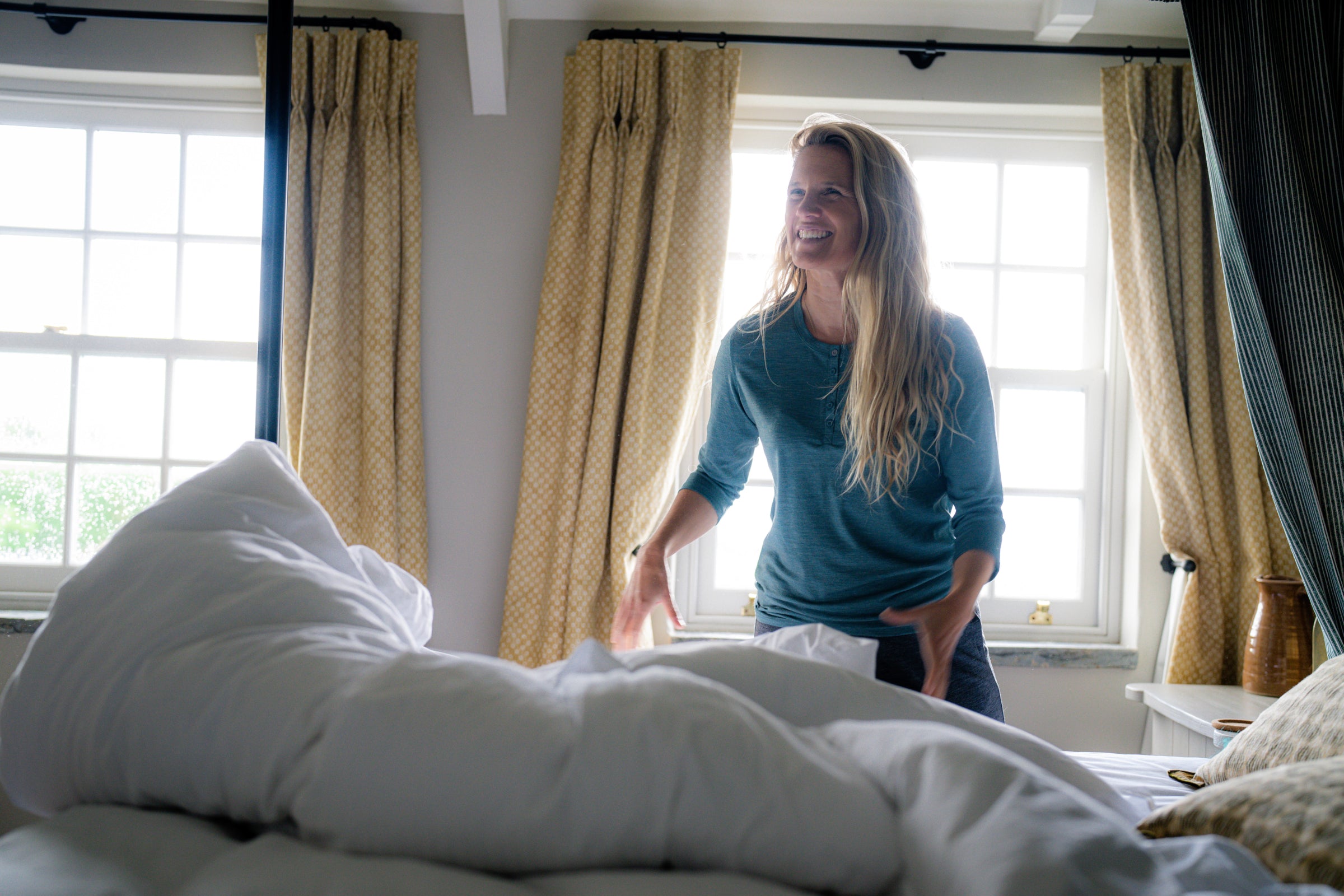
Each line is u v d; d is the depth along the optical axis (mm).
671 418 2623
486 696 682
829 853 619
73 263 2900
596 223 2607
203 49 2732
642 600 1430
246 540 947
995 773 629
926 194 2934
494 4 2531
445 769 635
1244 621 2633
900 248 1340
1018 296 2939
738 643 988
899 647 1367
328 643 792
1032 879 521
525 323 2734
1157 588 2803
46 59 2719
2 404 2879
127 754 761
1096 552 2906
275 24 1585
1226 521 2686
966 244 2941
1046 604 2881
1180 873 645
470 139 2730
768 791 635
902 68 2754
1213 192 2178
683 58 2643
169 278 2908
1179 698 2414
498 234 2734
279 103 1590
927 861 593
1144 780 1496
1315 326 2023
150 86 2830
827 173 1329
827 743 743
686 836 633
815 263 1341
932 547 1408
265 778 691
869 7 2738
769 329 1458
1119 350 2877
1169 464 2658
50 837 725
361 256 2656
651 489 2611
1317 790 758
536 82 2730
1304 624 2428
